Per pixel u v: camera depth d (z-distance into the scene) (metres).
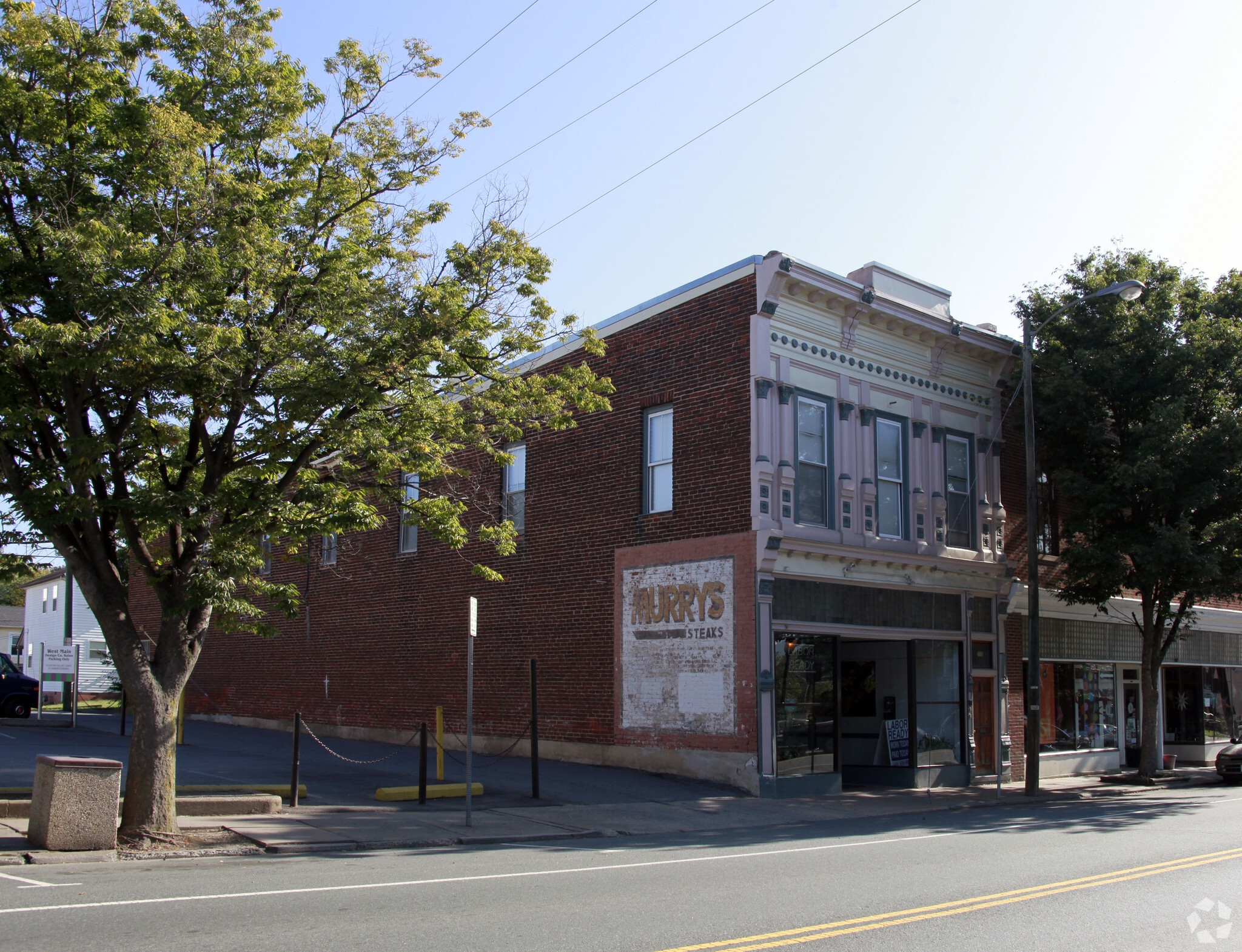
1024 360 20.28
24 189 11.76
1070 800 19.30
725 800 16.56
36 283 11.43
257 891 8.70
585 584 20.97
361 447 12.59
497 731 22.38
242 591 28.98
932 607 21.17
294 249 12.71
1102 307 21.83
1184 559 20.19
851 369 20.06
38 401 11.62
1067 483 21.61
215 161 12.67
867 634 19.62
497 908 8.13
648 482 20.16
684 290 19.84
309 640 28.86
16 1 11.91
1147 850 11.95
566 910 8.11
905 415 21.08
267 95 13.07
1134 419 21.97
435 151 14.04
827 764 18.58
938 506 21.19
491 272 14.20
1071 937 7.32
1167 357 21.05
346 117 13.81
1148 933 7.50
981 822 15.33
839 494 19.31
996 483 22.78
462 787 16.19
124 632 11.66
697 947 6.86
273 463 12.54
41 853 10.34
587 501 21.20
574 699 20.80
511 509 23.11
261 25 13.22
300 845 11.40
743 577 17.91
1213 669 30.34
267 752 21.91
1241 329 21.11
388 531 26.66
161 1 12.99
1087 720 25.61
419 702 24.80
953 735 21.47
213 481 12.41
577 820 14.25
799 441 19.00
